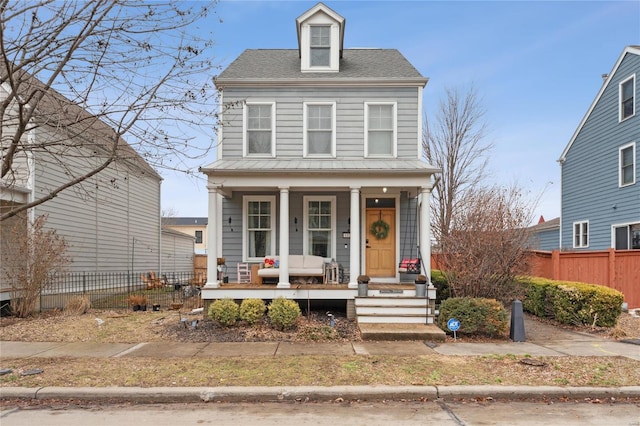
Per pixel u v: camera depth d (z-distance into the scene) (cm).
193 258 2861
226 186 1038
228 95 1205
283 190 1034
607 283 1209
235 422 446
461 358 671
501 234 987
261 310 935
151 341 816
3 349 753
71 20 572
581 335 880
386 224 1220
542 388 524
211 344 785
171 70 700
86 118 616
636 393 524
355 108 1205
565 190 1961
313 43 1264
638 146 1475
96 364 638
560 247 1992
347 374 579
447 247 1024
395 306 961
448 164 1933
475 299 879
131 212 1903
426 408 489
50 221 1299
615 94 1606
